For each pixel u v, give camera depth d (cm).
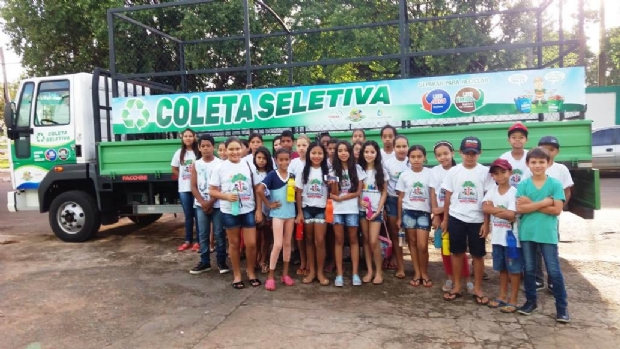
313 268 498
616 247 629
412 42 1277
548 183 379
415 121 613
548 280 457
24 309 429
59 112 692
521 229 393
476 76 554
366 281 489
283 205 478
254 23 1112
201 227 538
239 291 471
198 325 384
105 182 671
